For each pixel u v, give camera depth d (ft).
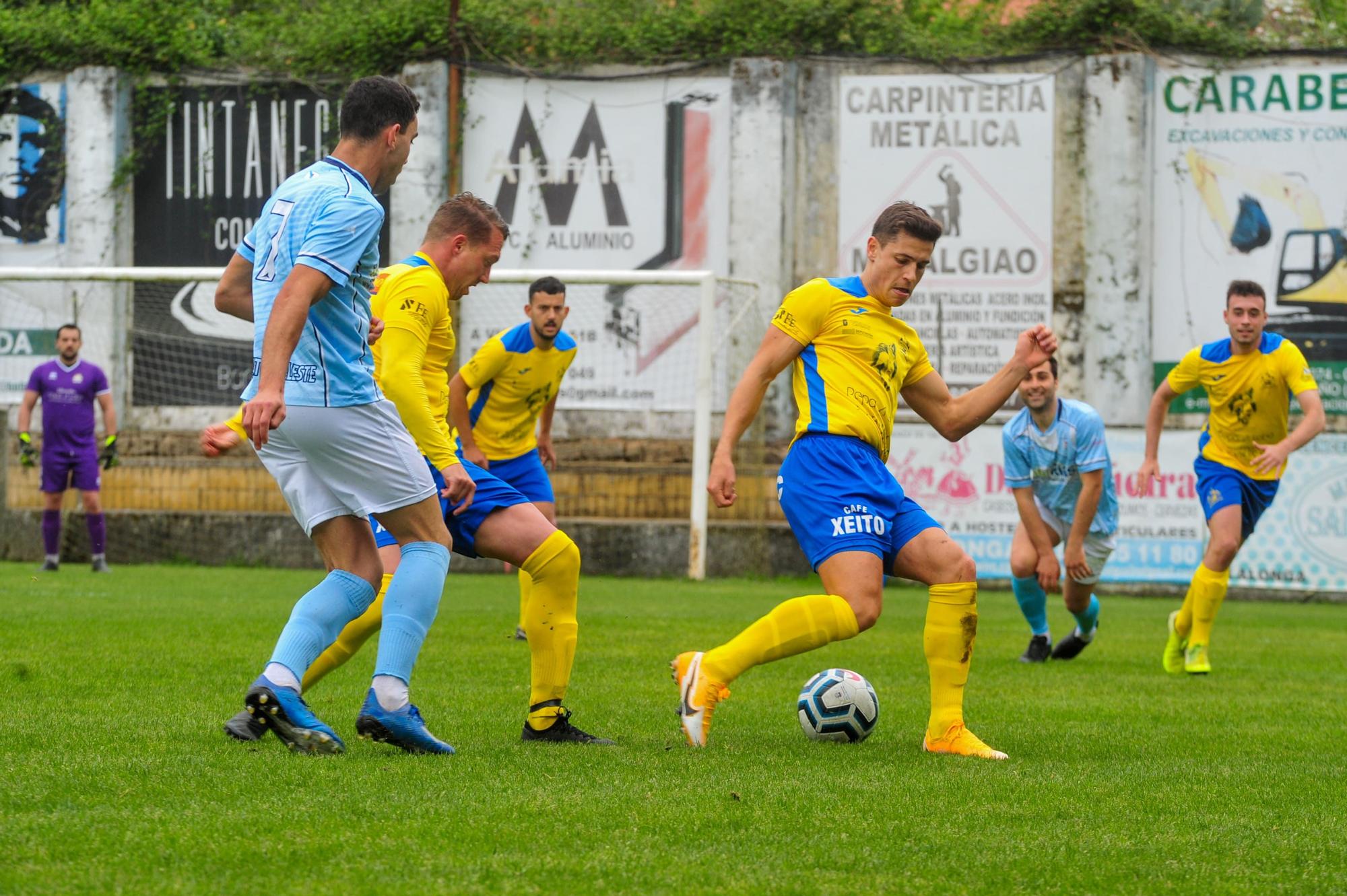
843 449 57.16
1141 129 194.08
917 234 57.62
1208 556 94.79
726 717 65.98
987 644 115.44
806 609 55.52
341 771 46.52
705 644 99.09
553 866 35.04
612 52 205.98
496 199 209.05
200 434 212.84
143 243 217.97
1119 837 40.57
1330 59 190.49
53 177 217.77
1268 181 192.34
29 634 94.73
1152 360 195.00
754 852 37.29
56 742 52.13
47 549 174.81
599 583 176.55
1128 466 187.52
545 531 57.52
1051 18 196.44
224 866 34.14
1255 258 192.75
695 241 204.85
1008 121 196.95
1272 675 93.71
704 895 32.83
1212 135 193.26
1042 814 43.50
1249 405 97.66
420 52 209.56
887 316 58.54
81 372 172.24
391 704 51.13
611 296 203.82
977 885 34.68
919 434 189.98
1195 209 194.29
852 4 199.93
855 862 36.47
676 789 45.57
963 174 198.08
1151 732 64.34
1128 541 186.91
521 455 106.01
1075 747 59.36
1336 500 184.03
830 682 59.57
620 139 206.49
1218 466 99.04
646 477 201.57
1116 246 194.80
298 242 49.26
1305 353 191.01
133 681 72.49
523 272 195.31
